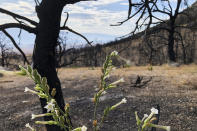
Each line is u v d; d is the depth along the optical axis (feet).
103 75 3.80
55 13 14.64
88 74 61.52
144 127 3.49
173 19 88.33
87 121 23.82
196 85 34.81
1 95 39.68
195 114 23.27
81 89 40.24
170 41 92.07
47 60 14.76
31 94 39.96
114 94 32.40
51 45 14.87
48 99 3.43
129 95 31.71
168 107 25.41
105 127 22.18
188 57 150.61
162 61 143.02
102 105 28.45
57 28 14.90
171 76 48.29
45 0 14.65
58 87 15.15
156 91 33.58
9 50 99.55
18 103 33.94
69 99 33.14
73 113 26.48
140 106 26.63
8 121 26.48
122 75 50.60
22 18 14.49
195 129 20.17
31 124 25.35
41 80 3.42
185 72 54.95
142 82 39.78
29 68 3.36
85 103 29.91
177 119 22.30
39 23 14.78
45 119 15.02
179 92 32.22
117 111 25.80
